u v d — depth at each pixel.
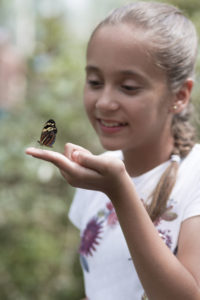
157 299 1.21
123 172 1.20
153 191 1.37
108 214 1.41
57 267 2.74
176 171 1.35
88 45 1.37
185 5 2.33
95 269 1.38
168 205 1.33
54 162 1.19
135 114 1.34
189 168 1.36
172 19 1.37
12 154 2.47
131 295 1.33
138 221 1.21
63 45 2.90
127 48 1.32
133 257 1.22
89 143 2.57
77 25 3.71
